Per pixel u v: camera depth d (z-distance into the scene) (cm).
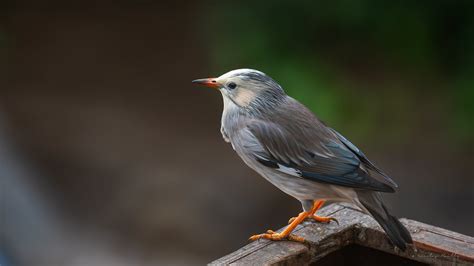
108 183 1503
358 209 712
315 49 1620
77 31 2006
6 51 1936
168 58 1891
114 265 1345
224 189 1407
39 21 2039
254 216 1359
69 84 1823
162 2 2066
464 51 1609
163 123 1678
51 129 1655
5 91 1786
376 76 1614
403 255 670
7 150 1561
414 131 1555
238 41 1606
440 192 1427
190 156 1538
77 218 1459
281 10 1606
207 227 1345
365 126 1529
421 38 1627
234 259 638
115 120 1684
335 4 1595
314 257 672
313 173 709
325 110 1488
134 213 1404
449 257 646
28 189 1485
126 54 1922
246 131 737
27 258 1406
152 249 1352
